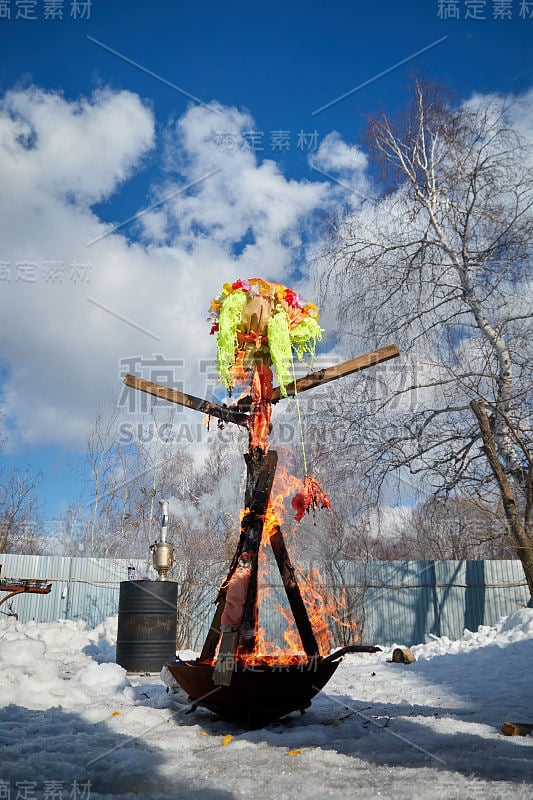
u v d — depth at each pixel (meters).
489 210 13.96
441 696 5.59
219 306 4.71
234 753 3.15
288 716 4.27
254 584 3.86
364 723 3.93
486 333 13.48
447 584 13.74
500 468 12.59
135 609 7.86
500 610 13.48
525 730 3.54
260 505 4.11
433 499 13.67
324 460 13.66
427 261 14.61
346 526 14.51
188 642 13.19
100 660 8.38
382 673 7.80
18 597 14.66
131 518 20.39
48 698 4.68
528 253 13.26
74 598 14.73
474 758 2.98
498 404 13.09
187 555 14.30
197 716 4.21
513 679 6.71
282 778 2.66
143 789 2.51
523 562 12.44
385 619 13.71
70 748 3.17
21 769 2.74
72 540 21.38
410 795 2.33
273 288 4.65
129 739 3.41
